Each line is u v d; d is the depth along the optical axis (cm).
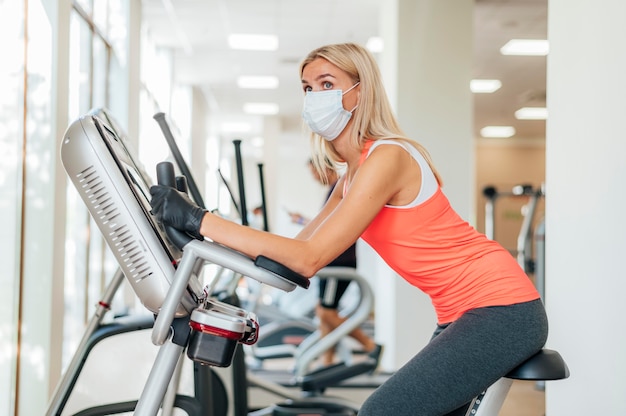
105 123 157
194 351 134
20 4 337
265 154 1359
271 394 400
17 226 340
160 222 145
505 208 1545
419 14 573
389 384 149
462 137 573
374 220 157
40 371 344
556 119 255
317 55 162
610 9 223
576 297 240
